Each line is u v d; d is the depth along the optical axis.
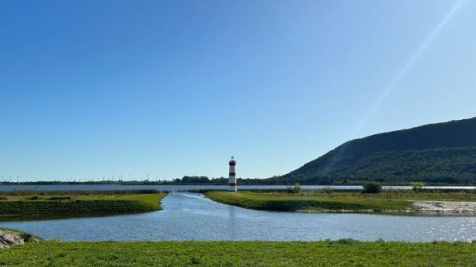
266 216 72.75
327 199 98.44
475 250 25.39
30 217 68.69
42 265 20.62
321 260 22.12
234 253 24.19
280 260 22.08
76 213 76.31
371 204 90.69
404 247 26.52
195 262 21.47
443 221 65.75
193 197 157.25
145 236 44.75
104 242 29.31
